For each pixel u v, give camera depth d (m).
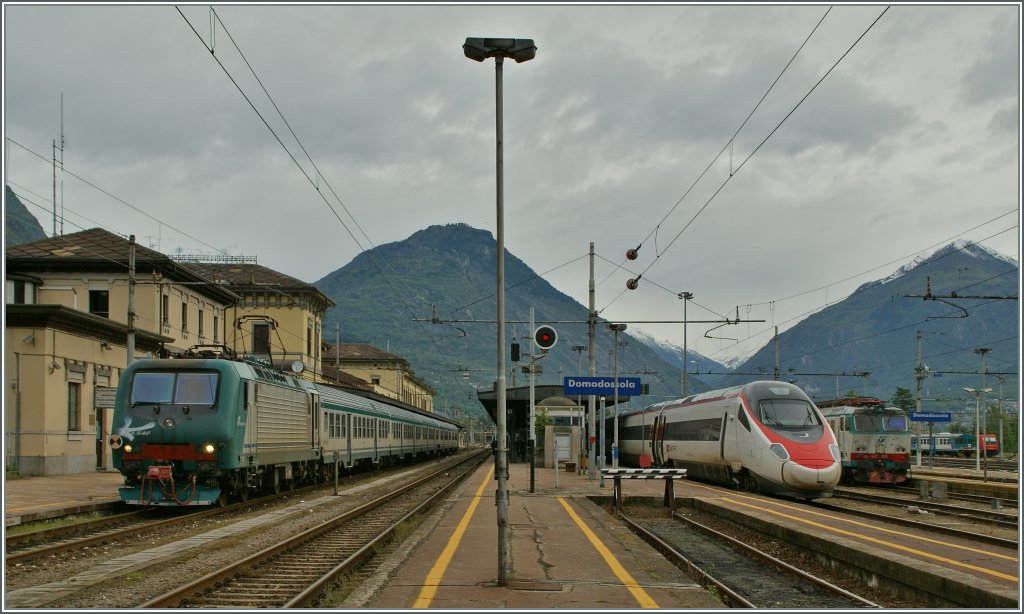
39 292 39.41
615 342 37.50
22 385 30.48
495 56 12.09
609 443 59.16
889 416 37.91
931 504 26.72
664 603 10.04
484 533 16.84
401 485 35.31
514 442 60.84
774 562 14.95
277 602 10.45
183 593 10.38
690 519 22.39
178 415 21.34
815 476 27.25
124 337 36.47
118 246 40.75
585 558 13.72
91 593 10.70
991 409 92.94
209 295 47.88
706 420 34.72
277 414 25.77
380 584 11.20
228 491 22.75
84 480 28.67
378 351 98.44
